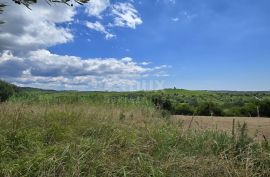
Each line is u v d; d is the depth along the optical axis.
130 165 5.25
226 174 4.95
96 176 4.96
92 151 5.54
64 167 4.98
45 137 6.39
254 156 5.49
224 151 5.47
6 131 6.26
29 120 7.71
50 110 9.09
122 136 6.50
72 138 6.32
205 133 6.98
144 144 6.25
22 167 4.94
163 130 7.33
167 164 5.20
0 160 5.27
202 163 5.29
